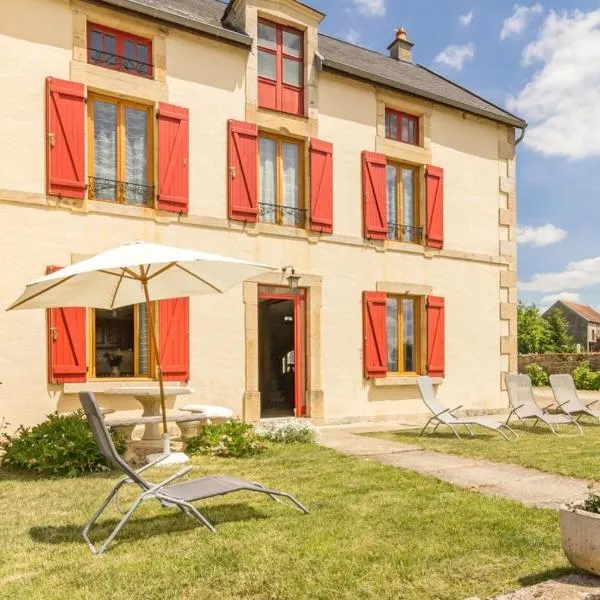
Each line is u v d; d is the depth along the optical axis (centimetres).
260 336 1218
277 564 322
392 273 1063
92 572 314
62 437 605
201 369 856
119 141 829
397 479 529
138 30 834
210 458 644
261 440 717
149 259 441
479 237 1190
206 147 884
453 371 1133
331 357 985
